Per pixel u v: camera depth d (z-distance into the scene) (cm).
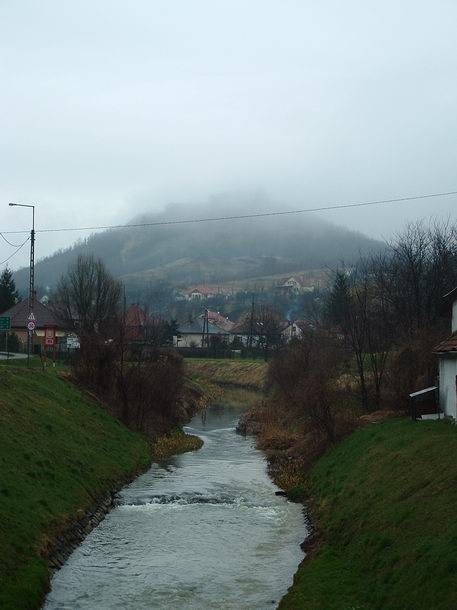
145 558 2036
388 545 1669
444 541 1454
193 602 1689
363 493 2164
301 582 1705
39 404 3278
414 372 3681
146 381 4694
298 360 5328
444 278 4875
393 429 2856
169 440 4334
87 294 7025
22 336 7756
